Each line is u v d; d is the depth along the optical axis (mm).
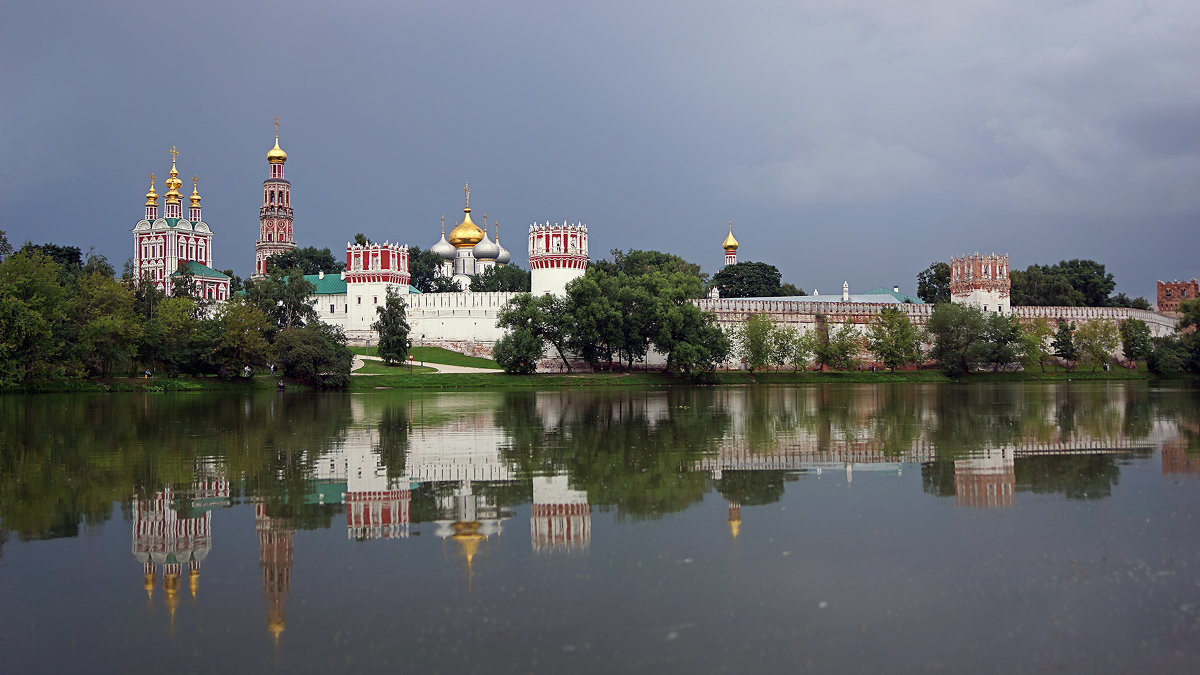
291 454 46594
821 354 146250
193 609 21688
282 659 18656
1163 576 23531
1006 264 174000
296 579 23812
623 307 135750
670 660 18453
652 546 26656
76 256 181750
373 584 23297
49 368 99062
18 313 94875
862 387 123750
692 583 23172
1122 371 158750
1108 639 19531
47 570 24922
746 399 93875
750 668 18094
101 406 82812
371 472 40312
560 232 152250
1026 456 44594
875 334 153125
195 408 80688
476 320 156125
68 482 38156
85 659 18875
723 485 36469
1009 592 22469
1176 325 171750
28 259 107375
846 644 19281
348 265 164125
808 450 47250
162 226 184750
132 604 22125
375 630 20156
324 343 116875
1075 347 158250
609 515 30859
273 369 122562
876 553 25797
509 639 19562
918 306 171500
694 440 52188
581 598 22078
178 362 114625
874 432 56219
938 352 149375
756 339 140625
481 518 30594
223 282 187625
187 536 28453
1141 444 49250
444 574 24062
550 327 134625
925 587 22828
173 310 118250
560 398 97438
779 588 22797
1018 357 149375
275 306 141000
